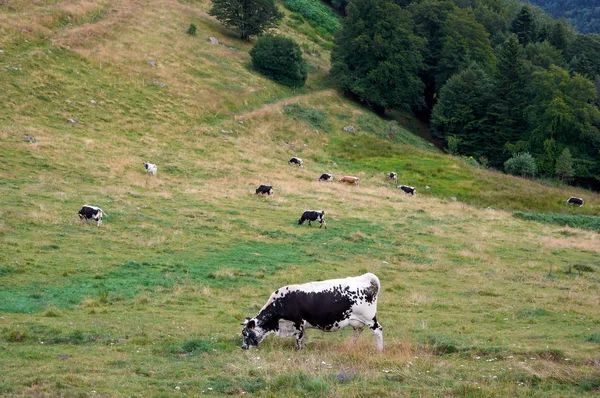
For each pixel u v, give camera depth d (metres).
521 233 40.31
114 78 58.66
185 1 88.69
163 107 57.44
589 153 72.56
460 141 72.50
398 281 25.39
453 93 74.50
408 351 14.12
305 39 94.81
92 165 41.62
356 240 32.94
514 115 73.94
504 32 106.94
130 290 20.92
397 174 56.91
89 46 62.31
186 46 72.50
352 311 14.55
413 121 83.25
